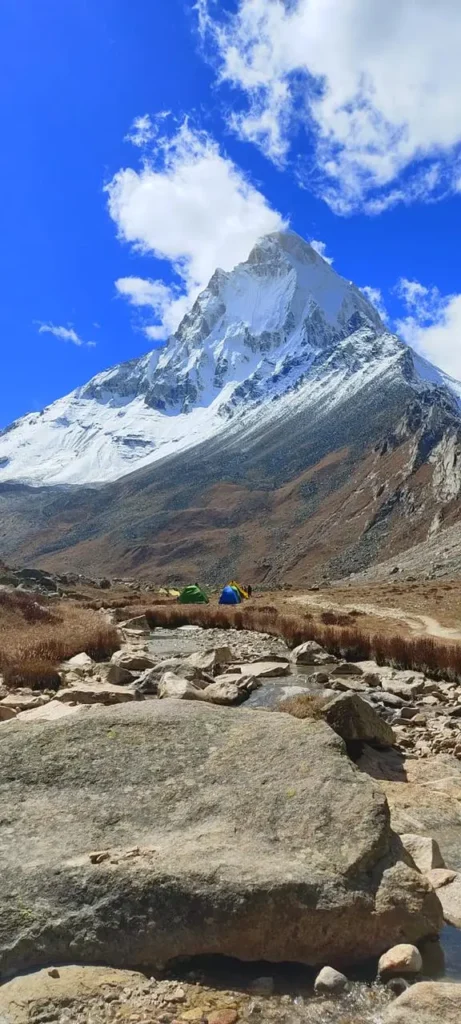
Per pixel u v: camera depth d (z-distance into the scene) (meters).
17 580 64.19
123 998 4.48
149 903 5.09
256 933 5.04
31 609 31.70
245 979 4.83
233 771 6.62
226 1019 4.34
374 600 55.28
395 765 10.57
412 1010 4.25
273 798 6.16
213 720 7.64
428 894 5.38
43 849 5.63
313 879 5.26
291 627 30.56
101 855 5.42
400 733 12.88
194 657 20.64
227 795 6.28
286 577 183.12
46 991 4.45
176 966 4.92
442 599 51.38
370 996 4.67
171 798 6.31
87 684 16.36
